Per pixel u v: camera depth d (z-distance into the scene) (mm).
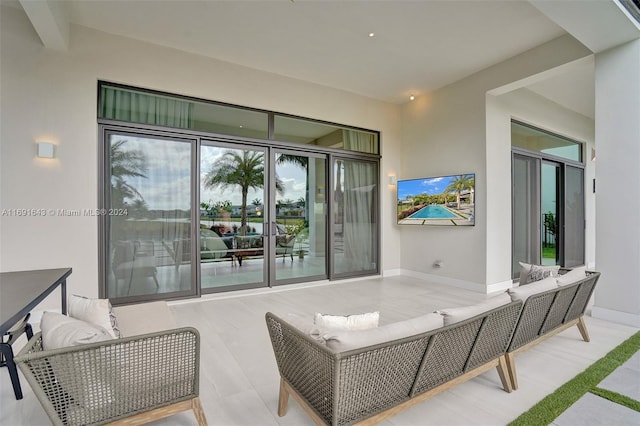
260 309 3936
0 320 1411
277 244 5027
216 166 4527
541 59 4074
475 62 4535
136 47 3879
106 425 1392
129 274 3961
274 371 2381
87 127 3609
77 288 3551
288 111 4984
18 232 3305
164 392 1520
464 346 1787
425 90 5559
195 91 4242
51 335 1394
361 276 5902
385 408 1540
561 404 1909
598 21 2977
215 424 1781
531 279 3221
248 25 3611
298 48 4133
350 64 4578
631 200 3295
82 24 3568
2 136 3248
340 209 5695
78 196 3561
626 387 2092
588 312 3768
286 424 1787
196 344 1566
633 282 3281
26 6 2738
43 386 1254
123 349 1402
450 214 5172
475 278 4891
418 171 5879
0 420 1808
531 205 5758
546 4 2760
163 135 4117
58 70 3475
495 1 3199
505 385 2082
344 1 3195
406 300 4367
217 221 4539
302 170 5289
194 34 3797
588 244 7055
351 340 1393
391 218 6180
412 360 1563
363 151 5949
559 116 6117
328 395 1417
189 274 4320
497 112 4930
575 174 6844
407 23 3582
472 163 4934
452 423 1770
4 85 3258
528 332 2283
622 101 3350
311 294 4688
